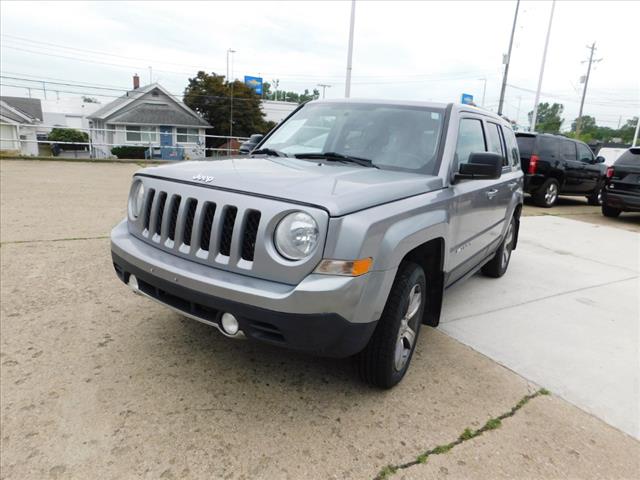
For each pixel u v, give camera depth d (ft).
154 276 8.39
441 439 8.08
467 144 12.18
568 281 18.57
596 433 8.63
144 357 9.98
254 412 8.41
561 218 35.29
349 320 7.38
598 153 101.40
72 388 8.72
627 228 33.17
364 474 7.15
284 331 7.22
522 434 8.41
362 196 7.81
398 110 11.99
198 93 139.64
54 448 7.22
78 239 18.71
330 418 8.40
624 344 12.69
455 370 10.52
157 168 9.57
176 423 7.96
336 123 12.12
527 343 12.30
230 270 7.75
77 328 11.07
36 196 28.60
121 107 122.62
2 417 7.82
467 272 13.52
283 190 7.64
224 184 8.05
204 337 11.00
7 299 12.46
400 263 8.91
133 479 6.73
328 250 7.20
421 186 9.41
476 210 12.31
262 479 6.89
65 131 125.80
